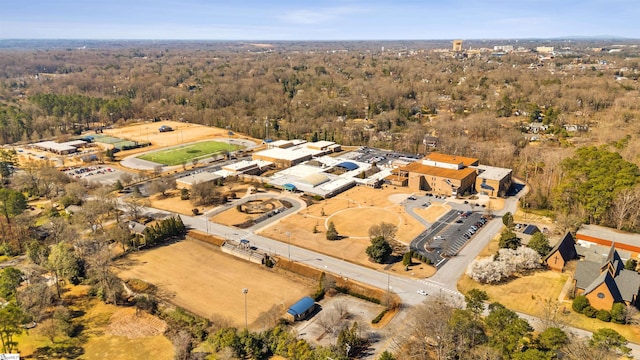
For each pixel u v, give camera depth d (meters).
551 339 68.88
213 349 79.12
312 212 146.12
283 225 135.50
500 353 67.31
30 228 131.00
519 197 159.38
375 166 192.75
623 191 121.56
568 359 66.69
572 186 133.00
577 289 93.06
